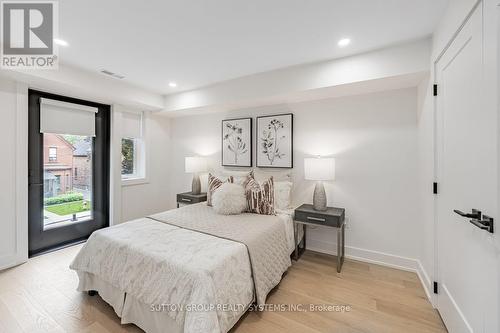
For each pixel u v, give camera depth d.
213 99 3.21
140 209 3.85
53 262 2.54
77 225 3.16
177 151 4.31
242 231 1.99
